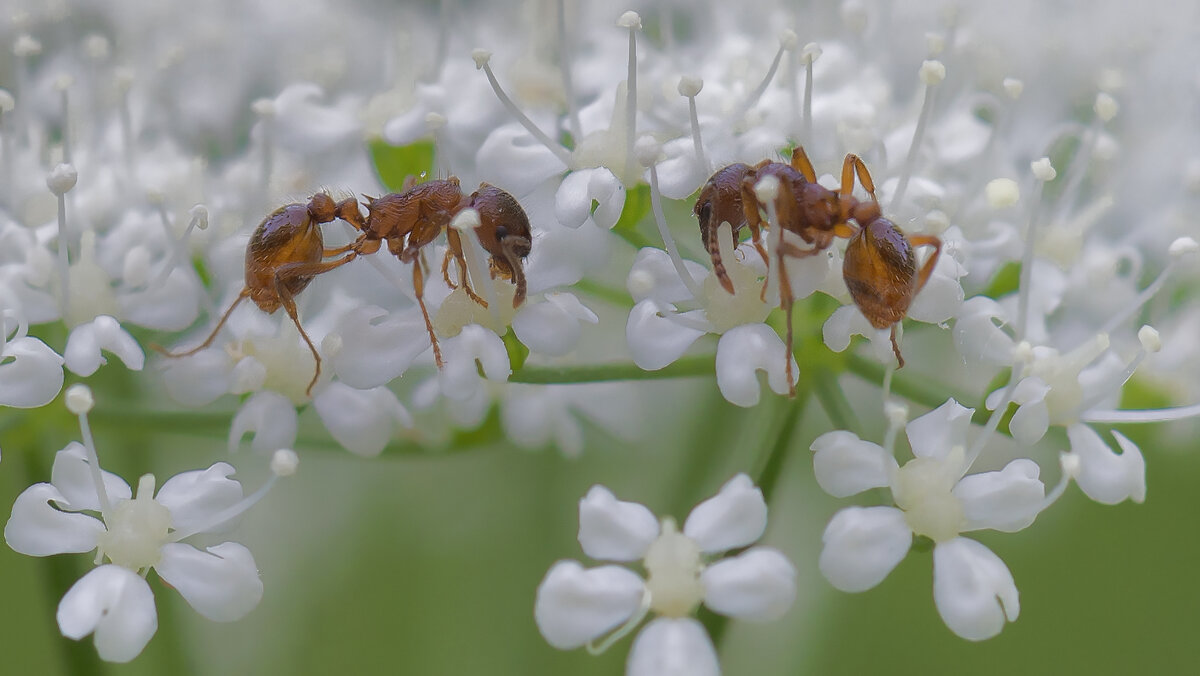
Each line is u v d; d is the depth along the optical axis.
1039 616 0.07
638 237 0.06
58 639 0.06
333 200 0.06
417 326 0.06
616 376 0.06
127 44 0.07
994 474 0.06
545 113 0.06
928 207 0.06
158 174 0.06
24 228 0.06
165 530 0.06
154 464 0.06
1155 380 0.06
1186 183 0.06
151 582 0.06
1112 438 0.06
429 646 0.07
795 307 0.06
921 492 0.06
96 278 0.06
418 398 0.06
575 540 0.07
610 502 0.05
